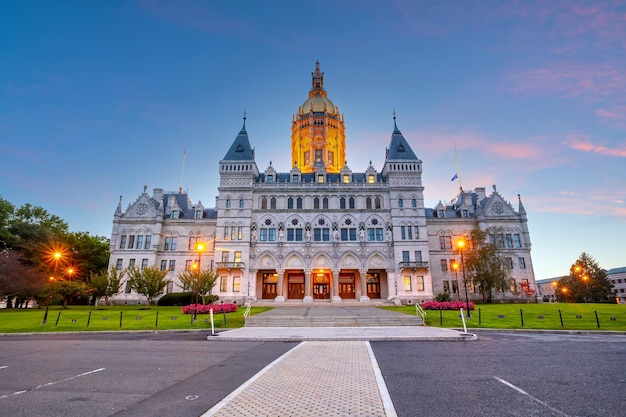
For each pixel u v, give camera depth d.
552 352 16.17
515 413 7.98
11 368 13.25
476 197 74.62
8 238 60.72
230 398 9.09
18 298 63.78
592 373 11.88
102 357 15.59
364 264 61.31
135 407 8.54
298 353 16.06
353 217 63.62
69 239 69.12
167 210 70.44
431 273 66.06
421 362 13.91
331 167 82.69
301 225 63.09
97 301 61.47
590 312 35.78
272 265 61.16
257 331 25.25
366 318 31.06
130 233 65.50
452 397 9.20
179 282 64.06
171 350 17.59
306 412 7.99
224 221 62.28
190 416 7.88
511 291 63.00
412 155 67.06
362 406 8.40
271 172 67.19
